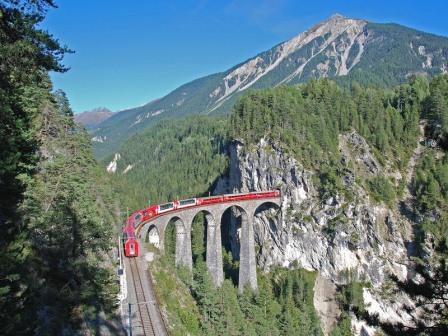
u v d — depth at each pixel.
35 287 30.47
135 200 176.00
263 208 134.12
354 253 119.56
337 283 119.75
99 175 96.69
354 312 19.83
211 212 106.06
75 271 40.78
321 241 122.75
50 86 71.19
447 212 114.94
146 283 63.62
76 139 75.44
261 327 84.56
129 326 46.78
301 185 126.12
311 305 112.38
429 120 132.25
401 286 17.58
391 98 155.88
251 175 138.38
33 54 18.62
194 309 68.62
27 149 26.59
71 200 49.41
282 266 129.50
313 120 134.38
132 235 76.44
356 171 127.06
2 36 18.11
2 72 19.55
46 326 33.12
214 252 106.69
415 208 120.75
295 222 126.12
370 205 120.94
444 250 18.02
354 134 133.88
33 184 44.22
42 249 39.44
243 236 115.88
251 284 112.38
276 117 136.38
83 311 40.00
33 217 40.59
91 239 48.91
